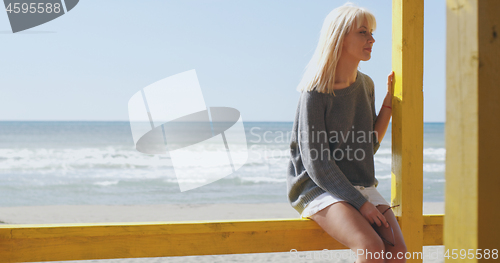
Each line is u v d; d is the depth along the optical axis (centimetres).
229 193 1322
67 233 171
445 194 88
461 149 84
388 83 205
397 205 196
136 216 838
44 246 172
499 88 81
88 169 1688
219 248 184
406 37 194
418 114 196
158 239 180
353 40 185
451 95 86
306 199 184
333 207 169
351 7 188
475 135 80
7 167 1739
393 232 172
